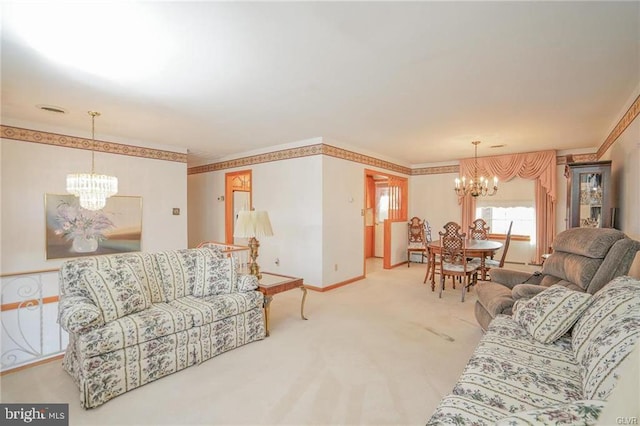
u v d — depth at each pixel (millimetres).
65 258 4156
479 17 1761
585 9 1678
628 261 2193
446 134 4531
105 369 2082
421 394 2137
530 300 2189
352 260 5469
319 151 4789
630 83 2670
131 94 2959
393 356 2682
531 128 4160
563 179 5730
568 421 938
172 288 2943
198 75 2541
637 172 2781
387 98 3072
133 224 4844
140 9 1685
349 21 1803
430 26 1853
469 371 1589
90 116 3656
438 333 3180
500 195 6367
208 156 6410
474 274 5035
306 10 1698
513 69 2422
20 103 3207
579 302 1884
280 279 3488
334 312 3838
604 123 3896
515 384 1453
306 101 3152
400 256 7086
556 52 2158
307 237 4984
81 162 4309
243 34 1941
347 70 2447
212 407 2018
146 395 2146
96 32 1908
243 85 2748
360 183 5652
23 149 3832
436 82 2680
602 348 1348
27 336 3680
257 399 2096
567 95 2963
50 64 2338
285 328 3326
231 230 6523
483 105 3258
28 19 1771
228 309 2781
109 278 2406
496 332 2074
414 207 7523
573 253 2670
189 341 2512
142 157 4969
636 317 1352
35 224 3926
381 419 1888
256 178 5742
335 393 2156
